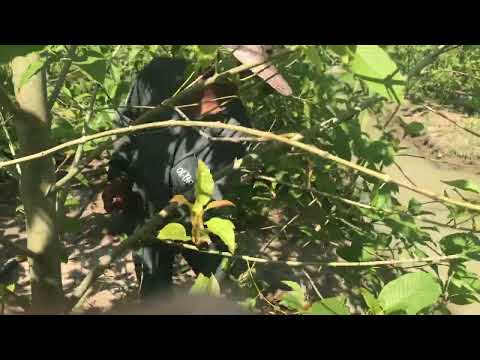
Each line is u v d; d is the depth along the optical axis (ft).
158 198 6.53
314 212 6.91
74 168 4.79
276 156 6.70
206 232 3.84
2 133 8.60
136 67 11.51
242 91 5.80
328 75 7.49
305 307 3.88
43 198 4.66
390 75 2.37
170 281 7.25
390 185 5.83
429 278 3.48
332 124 4.72
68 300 5.08
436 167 17.31
